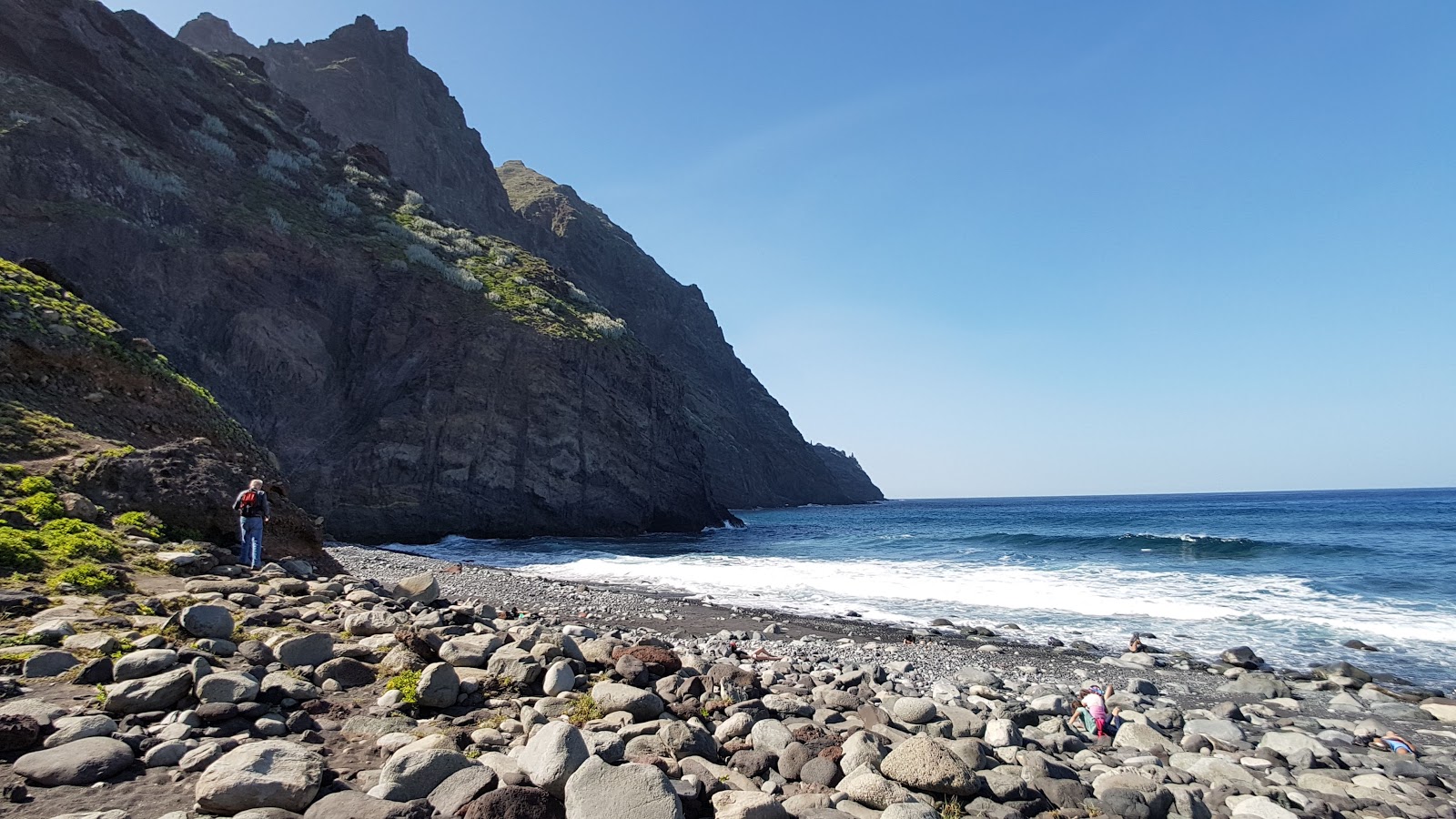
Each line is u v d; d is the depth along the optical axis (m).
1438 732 9.71
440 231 59.91
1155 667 13.40
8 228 34.81
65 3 45.50
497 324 47.94
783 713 7.05
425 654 6.70
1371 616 18.09
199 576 9.47
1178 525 60.53
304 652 6.26
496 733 5.16
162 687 4.88
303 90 90.00
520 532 45.81
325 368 44.06
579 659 7.40
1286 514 76.75
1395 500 129.00
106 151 40.06
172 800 3.78
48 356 14.29
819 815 4.45
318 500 39.84
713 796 4.58
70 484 11.03
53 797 3.67
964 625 17.06
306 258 45.50
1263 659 14.23
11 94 38.75
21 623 6.24
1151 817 5.44
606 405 51.91
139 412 15.16
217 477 12.80
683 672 7.74
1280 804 6.37
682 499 58.16
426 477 42.62
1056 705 9.62
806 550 38.38
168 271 39.66
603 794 4.06
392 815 3.60
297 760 4.07
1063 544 39.66
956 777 5.18
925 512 109.06
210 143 49.09
